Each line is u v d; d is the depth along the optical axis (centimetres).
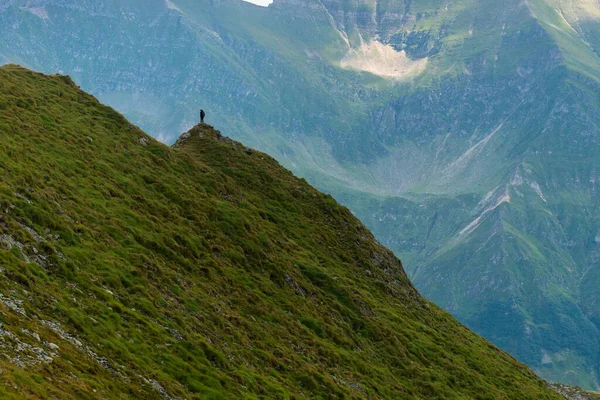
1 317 5650
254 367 8138
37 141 9938
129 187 10412
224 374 7394
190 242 9938
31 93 11638
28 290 6431
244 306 9469
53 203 8319
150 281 8288
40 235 7525
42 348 5638
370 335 11188
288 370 8562
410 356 11381
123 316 7162
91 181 9850
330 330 10381
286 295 10575
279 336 9300
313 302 10981
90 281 7369
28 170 8700
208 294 9056
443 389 10812
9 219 7294
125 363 6406
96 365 5978
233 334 8450
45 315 6228
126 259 8369
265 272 10775
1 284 6197
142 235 9200
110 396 5638
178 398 6438
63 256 7438
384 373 10350
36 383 5069
